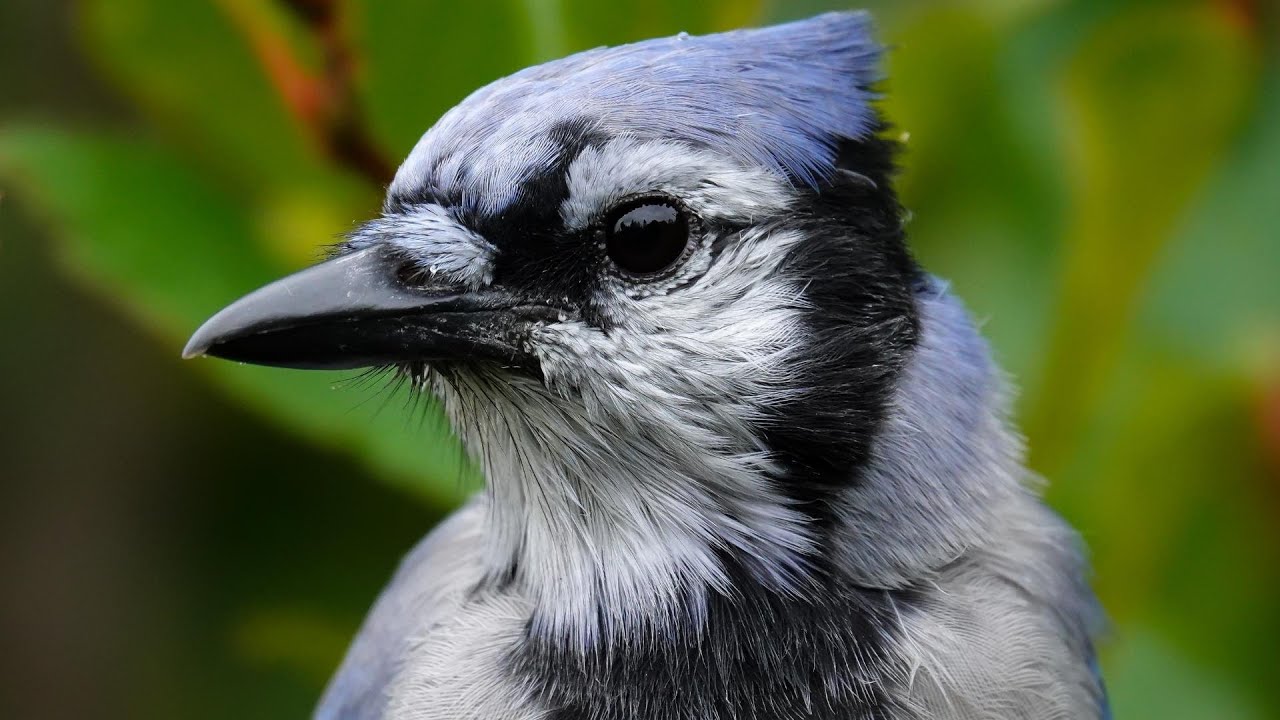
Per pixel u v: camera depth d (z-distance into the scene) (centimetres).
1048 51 727
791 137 552
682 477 561
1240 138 761
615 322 554
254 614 783
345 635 741
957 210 702
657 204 546
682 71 554
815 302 555
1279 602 708
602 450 566
